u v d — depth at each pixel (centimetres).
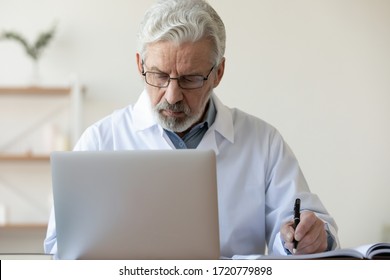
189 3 202
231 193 223
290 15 486
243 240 222
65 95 482
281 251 193
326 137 489
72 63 481
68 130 485
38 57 472
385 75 491
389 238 487
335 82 489
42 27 479
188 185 158
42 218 481
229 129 227
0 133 481
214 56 205
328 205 491
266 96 485
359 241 491
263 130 232
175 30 197
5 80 477
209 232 158
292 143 488
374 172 491
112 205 159
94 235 160
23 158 456
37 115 484
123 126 229
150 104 209
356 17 490
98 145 226
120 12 483
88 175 159
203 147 223
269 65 485
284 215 216
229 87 484
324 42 488
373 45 490
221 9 483
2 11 477
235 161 225
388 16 490
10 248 479
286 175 225
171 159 158
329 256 155
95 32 482
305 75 487
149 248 159
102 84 482
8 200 480
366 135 490
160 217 158
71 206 160
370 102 490
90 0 481
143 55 203
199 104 206
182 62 198
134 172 158
